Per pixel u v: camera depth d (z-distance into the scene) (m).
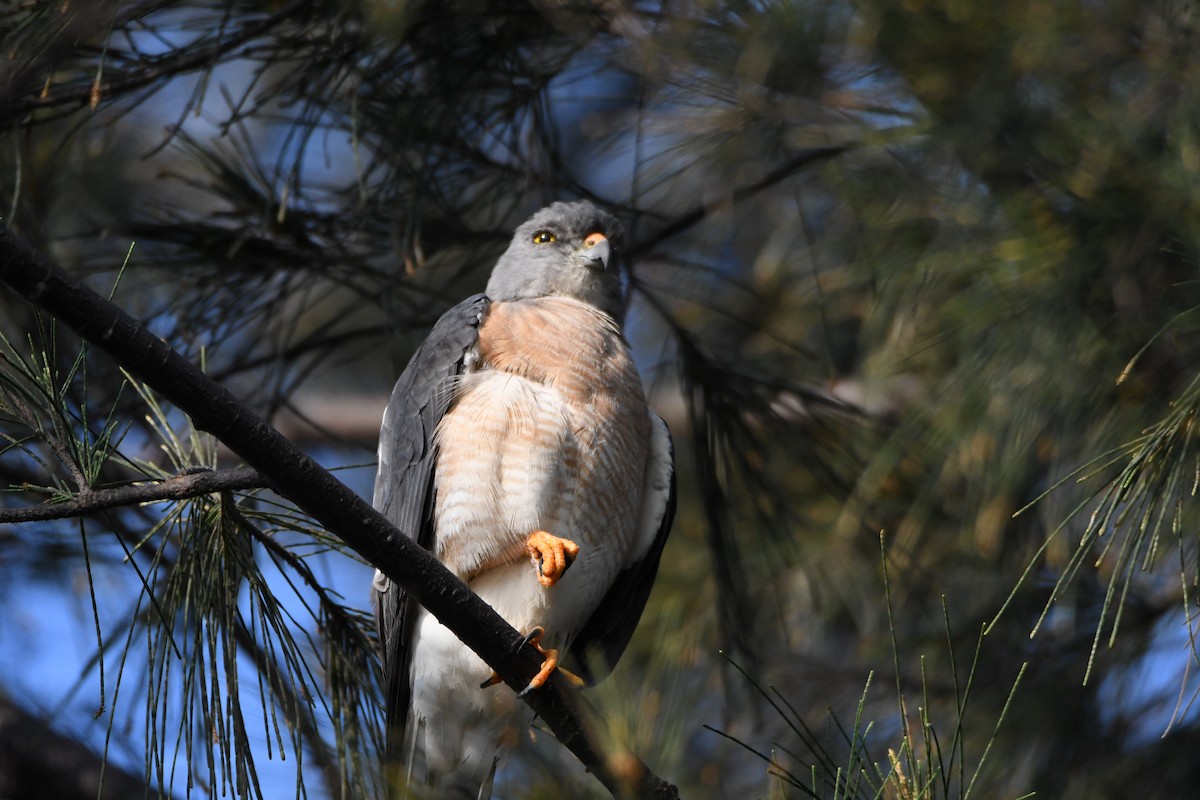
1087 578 8.32
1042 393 7.28
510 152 8.50
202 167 9.04
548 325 7.85
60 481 5.43
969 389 7.59
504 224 9.08
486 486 7.45
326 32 7.40
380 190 7.96
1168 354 7.17
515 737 6.25
